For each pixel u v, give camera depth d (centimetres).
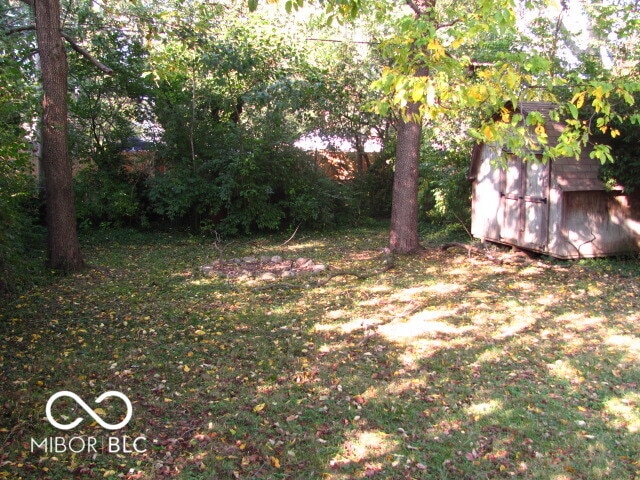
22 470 327
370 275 923
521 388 462
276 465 345
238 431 386
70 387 451
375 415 413
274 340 587
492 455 360
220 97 1473
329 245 1308
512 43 1301
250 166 1388
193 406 425
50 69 897
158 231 1476
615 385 469
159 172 1460
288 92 1432
